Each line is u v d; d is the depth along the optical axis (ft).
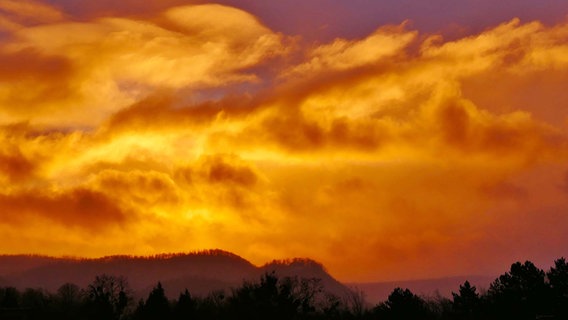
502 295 472.85
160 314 497.46
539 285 458.50
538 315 452.76
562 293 453.17
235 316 513.04
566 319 437.17
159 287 511.40
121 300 548.31
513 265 477.77
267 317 506.07
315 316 543.39
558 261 464.24
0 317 535.60
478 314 482.69
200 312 529.04
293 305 514.27
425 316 493.36
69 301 609.01
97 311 536.42
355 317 548.72
